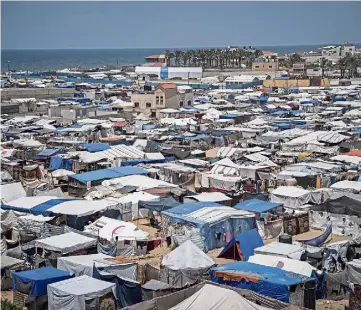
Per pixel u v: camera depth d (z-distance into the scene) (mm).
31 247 35250
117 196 48875
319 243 37812
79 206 43125
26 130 87750
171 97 122188
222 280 29594
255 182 55344
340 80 179625
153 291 28438
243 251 35969
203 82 184250
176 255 32531
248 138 82500
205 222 39750
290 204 47969
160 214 42625
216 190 53531
